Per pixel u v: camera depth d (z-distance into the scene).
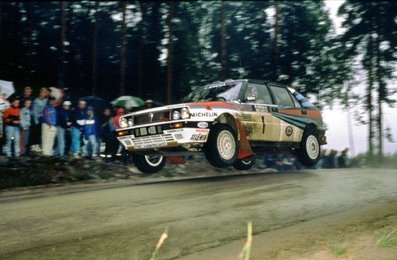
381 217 3.38
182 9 26.16
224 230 3.31
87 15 28.89
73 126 10.13
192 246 2.94
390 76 21.09
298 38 23.94
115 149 10.39
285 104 7.76
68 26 28.45
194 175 10.39
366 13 21.39
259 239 3.03
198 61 26.27
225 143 6.36
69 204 4.66
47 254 2.90
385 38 21.16
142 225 3.54
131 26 27.83
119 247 2.98
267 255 2.51
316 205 4.12
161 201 4.54
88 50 28.69
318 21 23.88
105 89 28.27
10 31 26.88
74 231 3.46
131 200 4.68
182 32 26.16
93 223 3.69
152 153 6.60
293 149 8.18
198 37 26.36
